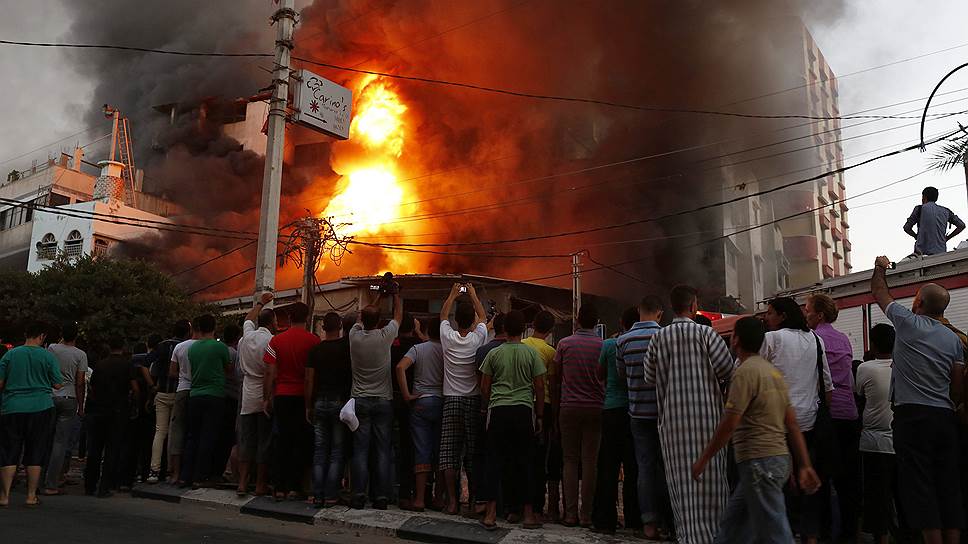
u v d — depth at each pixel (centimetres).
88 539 502
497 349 604
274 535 563
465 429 643
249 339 747
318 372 679
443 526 587
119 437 784
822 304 589
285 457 702
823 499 569
